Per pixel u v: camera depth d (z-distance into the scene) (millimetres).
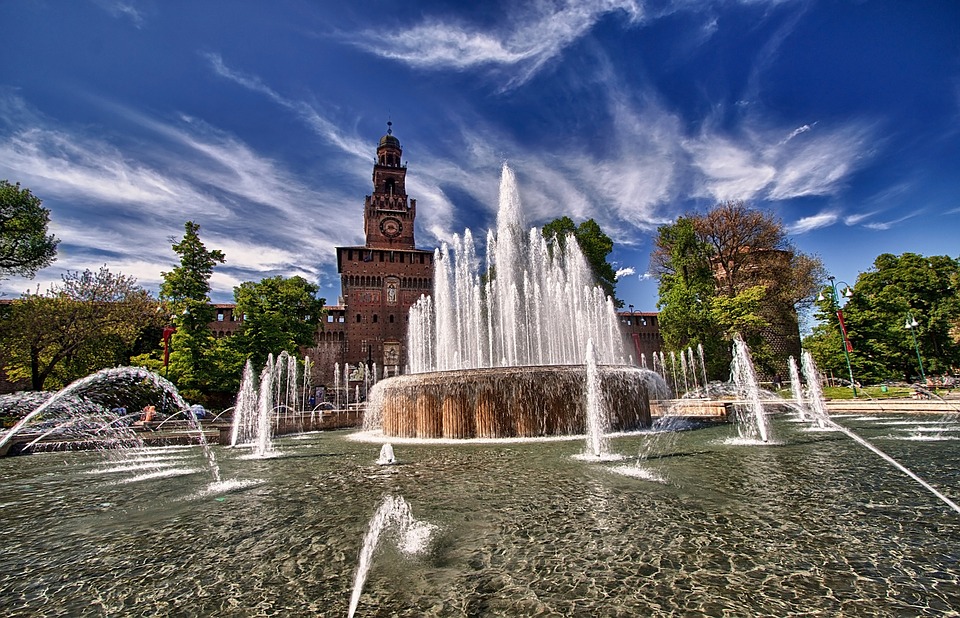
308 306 40938
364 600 2877
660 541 3721
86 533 4520
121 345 26062
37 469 9391
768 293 33250
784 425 12938
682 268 33781
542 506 4789
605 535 3889
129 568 3562
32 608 2938
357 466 7785
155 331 36188
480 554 3570
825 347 29766
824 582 2916
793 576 3016
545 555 3506
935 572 2996
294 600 2914
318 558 3609
